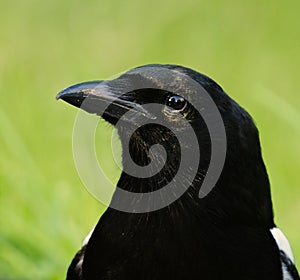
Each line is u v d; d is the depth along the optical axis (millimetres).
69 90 10453
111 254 10273
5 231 13852
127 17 21375
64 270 13664
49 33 20969
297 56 20969
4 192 14484
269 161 17875
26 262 13719
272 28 21641
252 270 10242
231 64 21094
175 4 21844
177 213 10211
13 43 20688
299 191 17125
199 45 21375
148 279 10242
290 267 10438
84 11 21375
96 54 20656
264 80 20672
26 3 21469
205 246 10188
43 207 14320
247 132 10352
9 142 14797
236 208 10281
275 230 10586
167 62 21141
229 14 21891
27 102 18703
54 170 16641
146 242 10203
